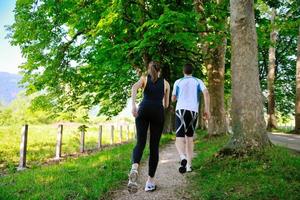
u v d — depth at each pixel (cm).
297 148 1037
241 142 739
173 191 579
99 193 553
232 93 777
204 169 693
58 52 1789
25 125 1098
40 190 594
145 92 551
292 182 544
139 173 745
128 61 1557
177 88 699
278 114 4012
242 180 568
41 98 1944
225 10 1382
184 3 1445
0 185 682
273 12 2839
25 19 1712
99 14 1484
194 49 1606
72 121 1992
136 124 550
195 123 685
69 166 879
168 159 960
